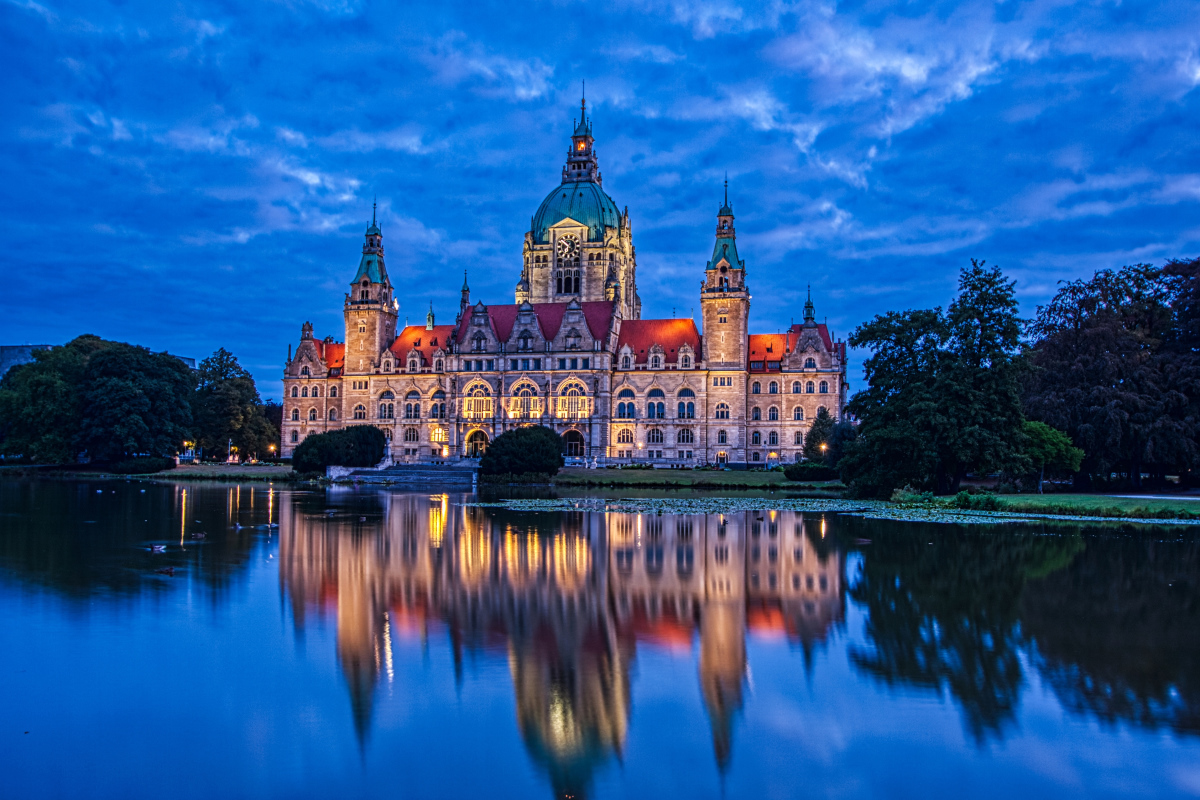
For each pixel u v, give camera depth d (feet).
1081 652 90.79
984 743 67.41
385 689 79.36
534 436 419.95
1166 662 87.04
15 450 456.04
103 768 63.31
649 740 68.44
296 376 626.23
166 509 244.83
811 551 161.17
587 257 629.92
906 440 281.33
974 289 288.10
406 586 125.08
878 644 94.12
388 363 598.75
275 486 380.78
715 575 135.13
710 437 545.44
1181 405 304.71
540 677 82.89
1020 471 273.75
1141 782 61.16
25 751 66.18
